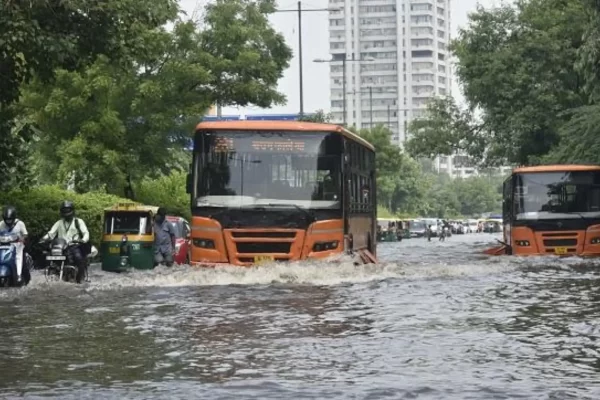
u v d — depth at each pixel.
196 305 16.02
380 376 9.25
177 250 30.53
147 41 34.94
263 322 13.55
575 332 12.34
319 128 22.31
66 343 11.67
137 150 37.91
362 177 26.11
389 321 13.56
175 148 40.34
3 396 8.40
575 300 16.52
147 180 46.56
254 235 21.80
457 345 11.22
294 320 13.73
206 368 9.76
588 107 41.03
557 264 27.73
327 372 9.48
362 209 26.02
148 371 9.62
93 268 29.14
